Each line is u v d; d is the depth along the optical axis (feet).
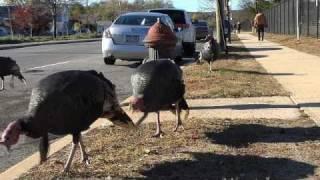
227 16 114.32
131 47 57.72
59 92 21.35
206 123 31.32
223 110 34.50
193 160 24.49
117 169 23.43
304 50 75.00
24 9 227.40
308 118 32.09
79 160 24.81
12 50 99.19
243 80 44.68
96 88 22.49
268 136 28.30
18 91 43.52
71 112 21.61
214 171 23.02
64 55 79.77
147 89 25.16
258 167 23.34
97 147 26.78
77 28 297.74
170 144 27.14
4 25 251.60
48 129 21.47
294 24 119.85
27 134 21.03
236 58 64.44
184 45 71.56
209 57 50.70
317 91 39.50
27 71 55.57
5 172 23.99
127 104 36.35
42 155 21.93
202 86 41.91
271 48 82.79
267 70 51.55
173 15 72.28
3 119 34.58
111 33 58.49
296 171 22.77
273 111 33.99
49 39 173.17
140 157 25.07
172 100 27.25
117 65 60.75
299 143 26.81
